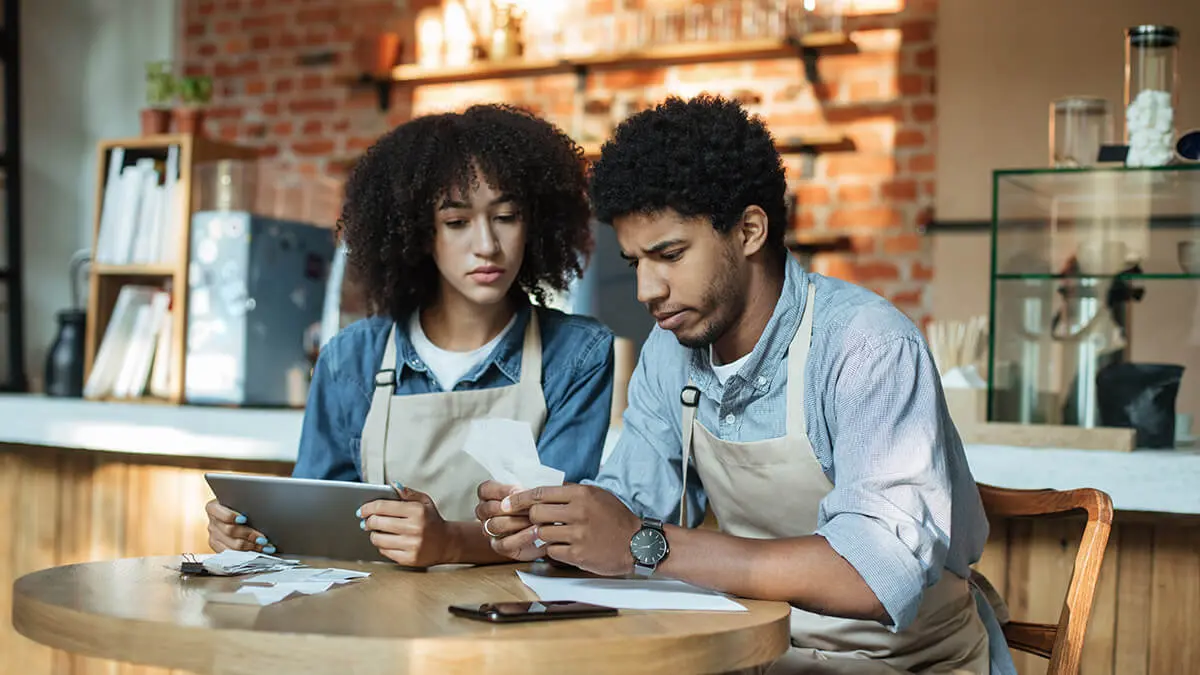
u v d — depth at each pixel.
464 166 1.76
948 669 1.54
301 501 1.53
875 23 4.25
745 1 4.27
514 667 1.07
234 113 4.99
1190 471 1.86
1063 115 2.11
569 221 1.96
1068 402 2.04
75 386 3.27
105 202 3.24
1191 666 1.95
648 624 1.17
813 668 1.52
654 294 1.45
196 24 5.01
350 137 4.84
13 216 4.28
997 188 2.07
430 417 1.79
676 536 1.35
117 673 2.67
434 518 1.51
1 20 4.32
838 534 1.33
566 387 1.86
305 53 4.89
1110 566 2.00
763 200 1.46
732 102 1.47
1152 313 1.99
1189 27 3.89
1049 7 4.07
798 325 1.51
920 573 1.32
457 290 1.83
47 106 4.49
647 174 1.40
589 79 4.56
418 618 1.18
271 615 1.17
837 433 1.46
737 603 1.29
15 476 2.78
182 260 3.04
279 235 3.06
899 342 1.44
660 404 1.67
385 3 4.81
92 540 2.69
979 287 4.12
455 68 4.61
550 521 1.35
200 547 2.59
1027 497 1.64
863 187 4.24
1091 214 2.01
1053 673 1.50
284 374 3.07
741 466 1.55
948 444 1.50
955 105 4.17
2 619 2.79
